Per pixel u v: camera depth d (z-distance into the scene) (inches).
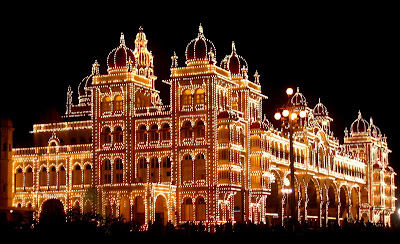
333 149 5078.7
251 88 4106.8
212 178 3676.2
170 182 3777.1
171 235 2107.5
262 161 3964.1
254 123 4008.4
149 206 3604.8
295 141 4458.7
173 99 3826.3
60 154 4131.4
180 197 3742.6
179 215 3732.8
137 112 3959.2
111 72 4008.4
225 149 3698.3
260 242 2150.6
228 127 3713.1
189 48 3823.8
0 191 3818.9
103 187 3806.6
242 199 3912.4
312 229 2536.9
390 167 6077.8
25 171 4217.5
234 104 4087.1
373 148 5915.4
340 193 5659.5
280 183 4325.8
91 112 4347.9
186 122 3794.3
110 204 3772.1
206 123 3722.9
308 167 4589.1
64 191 4069.9
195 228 2204.7
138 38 4306.1
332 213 5349.4
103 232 1750.7
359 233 2317.9
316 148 4776.1
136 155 3900.1
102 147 3981.3
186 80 3791.8
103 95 4020.7
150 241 1942.7
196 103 3774.6
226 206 3769.7
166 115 3846.0
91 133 4185.5
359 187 5718.5
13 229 1678.2
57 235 1664.6
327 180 4911.4
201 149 3720.5
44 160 4178.2
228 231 2283.5
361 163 5728.3
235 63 4124.0
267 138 4065.0
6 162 3890.3
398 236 2306.8
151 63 4320.9
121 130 3973.9
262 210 4018.2
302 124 4643.2
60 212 1759.4
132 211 3705.7
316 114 5378.9
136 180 3875.5
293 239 2183.8
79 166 4097.0
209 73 3722.9
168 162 3868.1
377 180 5792.3
